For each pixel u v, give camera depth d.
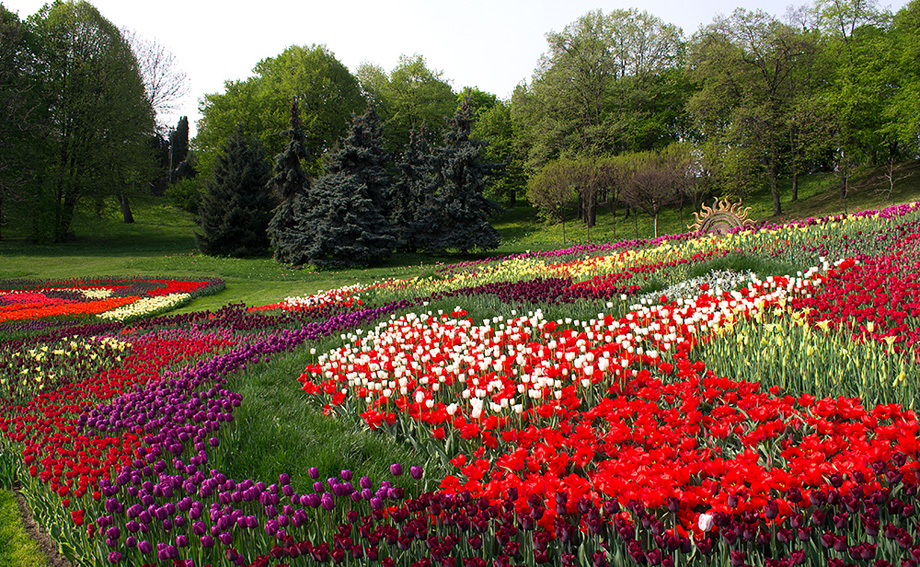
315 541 3.53
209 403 5.94
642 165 37.56
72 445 5.28
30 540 4.32
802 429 4.04
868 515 2.70
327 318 12.59
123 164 43.34
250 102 50.31
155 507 3.55
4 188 36.34
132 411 5.98
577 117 49.88
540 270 16.45
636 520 3.09
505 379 5.50
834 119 36.28
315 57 49.66
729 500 2.87
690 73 43.16
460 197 36.62
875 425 3.67
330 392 6.35
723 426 3.94
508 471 3.75
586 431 4.04
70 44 41.81
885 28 40.12
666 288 11.11
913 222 12.34
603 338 7.17
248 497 3.64
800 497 2.83
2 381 7.92
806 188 43.56
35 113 40.00
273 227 34.84
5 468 5.32
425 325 9.55
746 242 14.70
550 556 3.10
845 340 6.06
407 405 5.44
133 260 34.41
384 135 56.75
